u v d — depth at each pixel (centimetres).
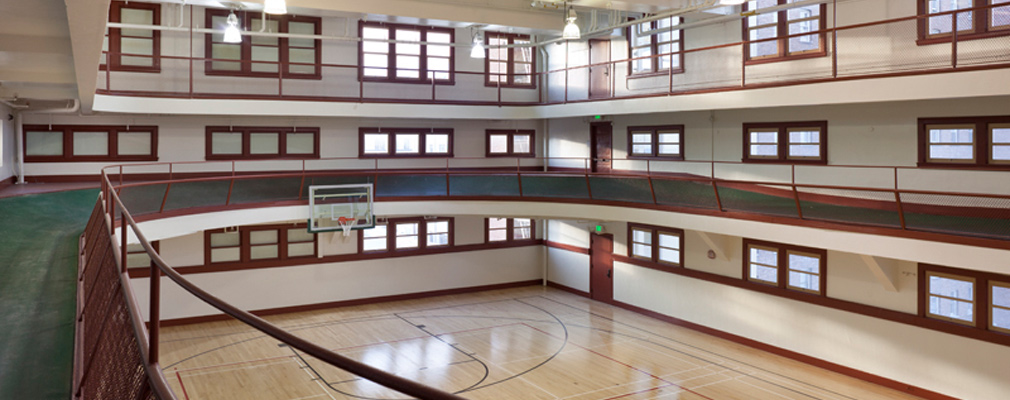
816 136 1611
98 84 1772
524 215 1873
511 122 2417
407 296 2267
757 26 1652
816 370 1549
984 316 1288
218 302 192
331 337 1802
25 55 732
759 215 1409
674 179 1573
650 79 1995
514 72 2358
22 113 1739
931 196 1391
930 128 1395
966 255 1090
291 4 1617
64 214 1185
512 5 1914
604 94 2161
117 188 1259
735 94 1550
